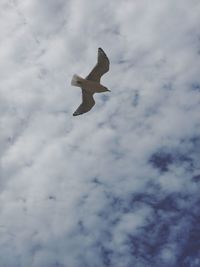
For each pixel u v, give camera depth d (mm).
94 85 23531
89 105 23859
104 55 23453
